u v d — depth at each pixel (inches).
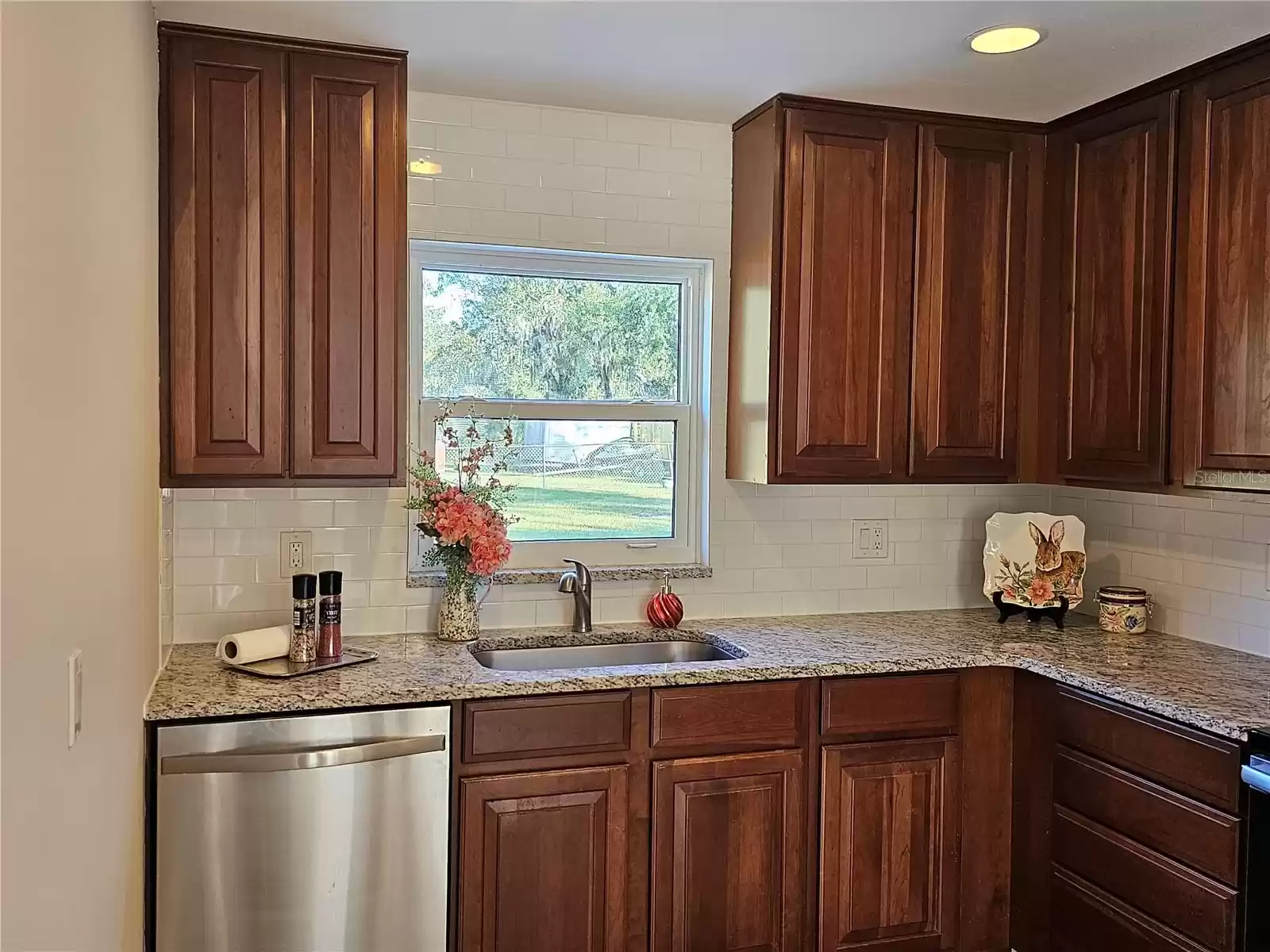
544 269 120.0
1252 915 80.3
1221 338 95.4
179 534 105.7
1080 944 98.8
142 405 79.7
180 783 84.0
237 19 91.1
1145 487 104.1
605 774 96.5
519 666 111.4
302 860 86.8
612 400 124.3
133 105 74.4
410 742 89.5
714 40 95.2
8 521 39.1
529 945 94.8
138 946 78.7
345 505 110.9
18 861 40.9
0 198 37.8
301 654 97.6
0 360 37.9
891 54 98.0
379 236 98.9
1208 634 112.3
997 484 124.7
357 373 98.7
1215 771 83.8
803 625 121.3
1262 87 91.9
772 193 111.4
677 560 126.3
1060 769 101.9
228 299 94.8
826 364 113.2
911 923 106.6
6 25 38.4
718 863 100.4
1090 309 112.3
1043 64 99.8
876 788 105.0
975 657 106.7
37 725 44.1
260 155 95.3
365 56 98.0
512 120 115.0
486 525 106.7
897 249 114.9
